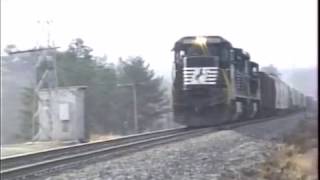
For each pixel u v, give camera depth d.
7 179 21.59
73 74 110.56
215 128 49.59
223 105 50.97
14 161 27.42
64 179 21.64
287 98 102.00
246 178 22.81
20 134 107.38
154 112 127.38
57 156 30.28
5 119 117.06
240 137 41.09
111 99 116.00
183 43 51.84
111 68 125.81
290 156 29.70
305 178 22.88
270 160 27.38
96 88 113.31
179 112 51.84
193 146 33.69
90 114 109.50
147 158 28.06
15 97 117.19
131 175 22.44
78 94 53.69
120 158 28.39
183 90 51.28
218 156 29.22
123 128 113.50
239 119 60.34
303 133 41.78
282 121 66.62
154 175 22.41
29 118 103.06
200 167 24.80
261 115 74.69
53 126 54.06
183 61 51.41
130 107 119.75
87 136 61.75
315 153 28.05
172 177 21.98
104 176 22.25
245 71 60.69
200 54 51.12
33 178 22.00
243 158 28.91
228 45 51.97
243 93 59.50
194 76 51.00
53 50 84.38
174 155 29.23
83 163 26.45
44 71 84.25
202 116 51.41
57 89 54.22
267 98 77.50
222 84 50.78
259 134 45.00
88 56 118.25
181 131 48.44
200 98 51.00
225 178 22.17
